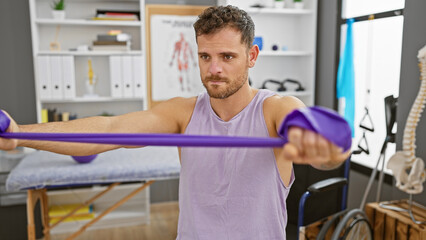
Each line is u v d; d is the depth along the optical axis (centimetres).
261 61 390
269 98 97
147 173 242
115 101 359
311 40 373
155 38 353
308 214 223
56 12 319
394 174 218
